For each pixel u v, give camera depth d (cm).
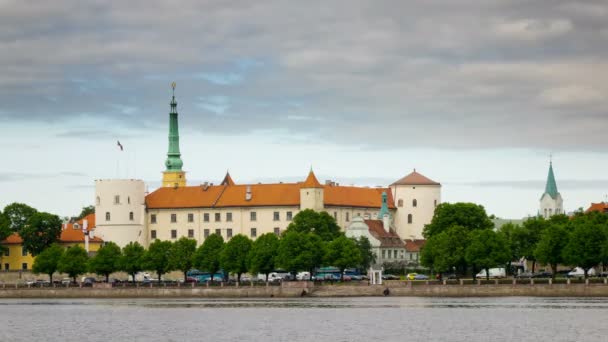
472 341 19988
